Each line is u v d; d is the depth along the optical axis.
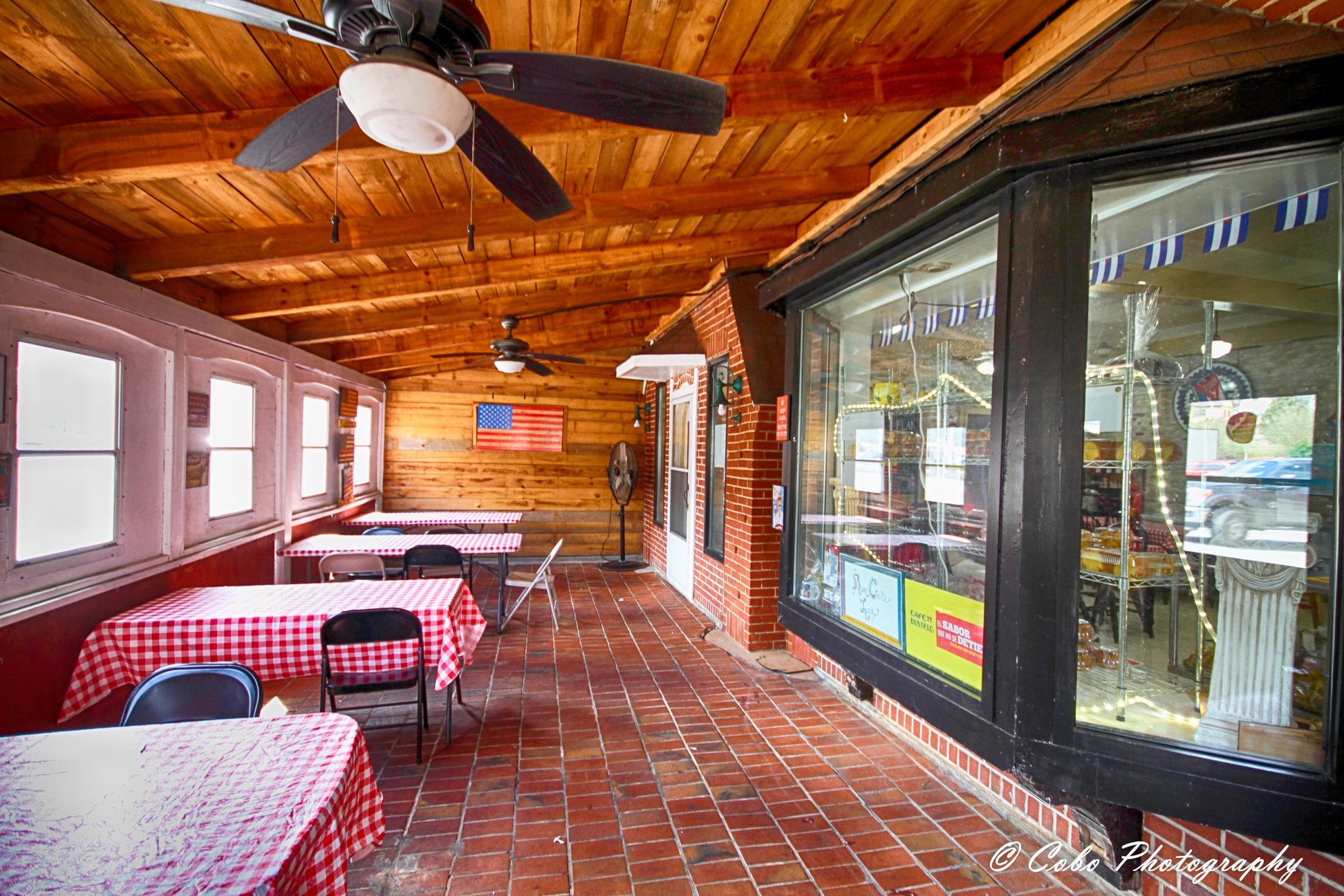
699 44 2.11
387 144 1.55
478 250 4.07
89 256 3.01
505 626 5.56
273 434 5.15
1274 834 1.58
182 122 2.20
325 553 5.16
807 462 3.48
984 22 2.05
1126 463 1.88
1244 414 1.78
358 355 6.55
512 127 2.32
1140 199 1.87
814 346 3.48
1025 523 1.91
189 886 1.20
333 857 1.52
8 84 1.96
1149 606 1.87
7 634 2.54
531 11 1.91
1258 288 1.76
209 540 4.14
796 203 3.29
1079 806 2.09
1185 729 1.79
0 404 2.52
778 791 2.92
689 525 6.51
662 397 7.88
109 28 1.74
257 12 1.30
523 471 8.66
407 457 8.36
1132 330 1.92
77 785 1.57
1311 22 1.53
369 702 3.88
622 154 2.91
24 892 1.17
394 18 1.34
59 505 2.87
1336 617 1.53
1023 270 1.93
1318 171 1.63
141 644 3.08
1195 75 1.65
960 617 2.27
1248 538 1.76
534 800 2.83
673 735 3.48
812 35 2.08
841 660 2.91
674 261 4.36
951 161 2.15
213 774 1.63
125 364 3.28
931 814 2.75
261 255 3.21
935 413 2.67
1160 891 2.12
